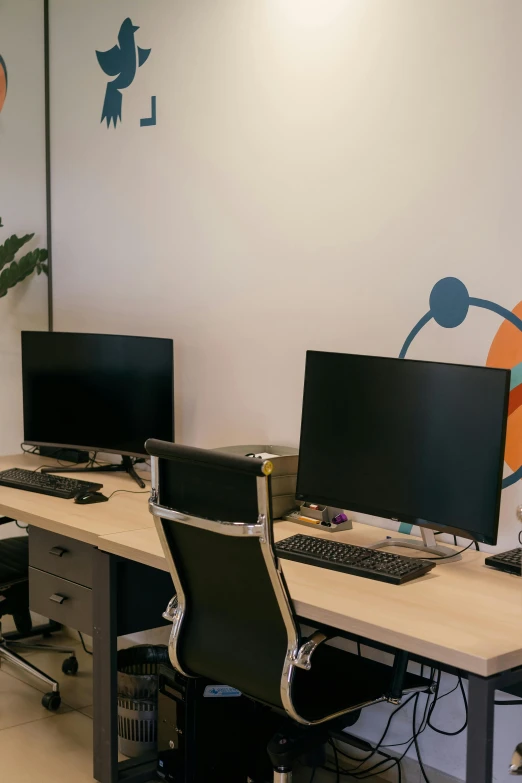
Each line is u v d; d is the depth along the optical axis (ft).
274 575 6.72
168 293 12.05
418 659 8.15
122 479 11.73
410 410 8.17
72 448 12.08
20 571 11.22
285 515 9.70
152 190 12.16
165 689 9.21
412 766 9.53
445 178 8.83
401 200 9.23
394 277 9.36
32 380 12.32
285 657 6.99
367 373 8.51
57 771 9.68
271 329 10.71
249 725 9.26
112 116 12.66
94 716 9.43
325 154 9.93
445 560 8.18
